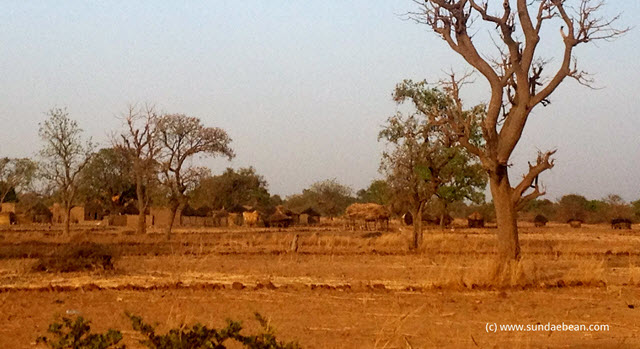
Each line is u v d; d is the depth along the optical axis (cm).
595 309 1554
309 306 1573
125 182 9925
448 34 2175
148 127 4959
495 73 2112
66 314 1452
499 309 1546
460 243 3928
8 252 3183
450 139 2198
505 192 2131
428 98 3384
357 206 7788
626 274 2317
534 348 1104
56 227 7706
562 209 12681
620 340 1182
